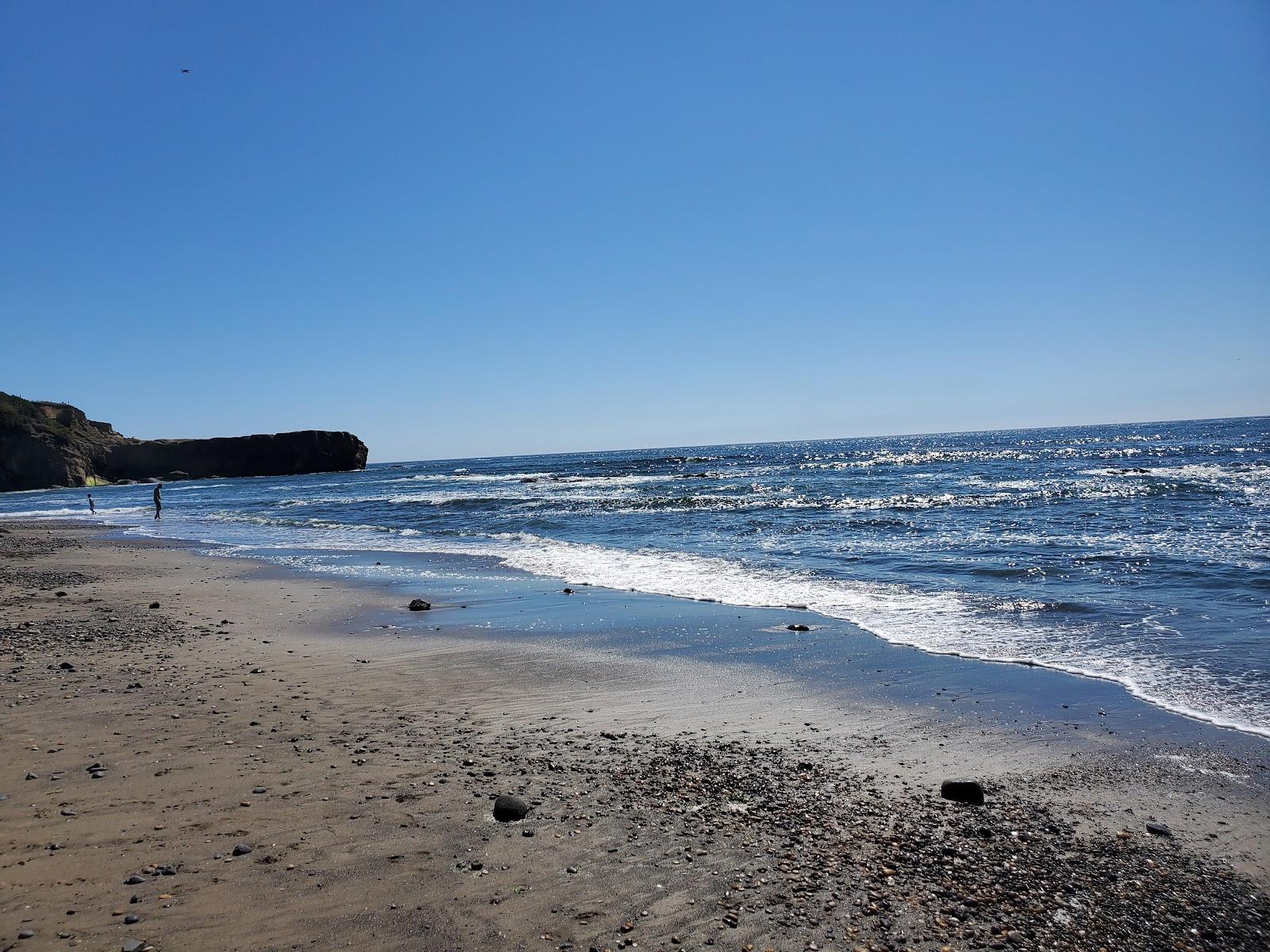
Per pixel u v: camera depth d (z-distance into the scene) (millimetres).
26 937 3400
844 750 6125
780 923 3666
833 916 3725
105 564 20328
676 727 6750
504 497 44094
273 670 8789
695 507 33188
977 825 4754
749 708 7305
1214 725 6500
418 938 3492
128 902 3732
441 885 3961
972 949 3484
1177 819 4855
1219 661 8383
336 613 12750
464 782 5387
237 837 4473
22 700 7453
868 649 9430
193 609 13188
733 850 4402
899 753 6051
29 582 16812
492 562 18906
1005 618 10945
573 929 3582
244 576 17719
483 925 3598
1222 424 196875
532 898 3846
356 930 3543
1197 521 21656
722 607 12352
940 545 18891
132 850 4289
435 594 14562
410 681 8312
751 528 24375
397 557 20641
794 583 14328
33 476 100188
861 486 41781
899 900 3883
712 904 3822
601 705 7418
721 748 6164
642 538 23172
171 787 5234
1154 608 11219
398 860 4215
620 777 5508
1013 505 29016
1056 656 8852
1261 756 5812
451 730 6637
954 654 9102
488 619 12016
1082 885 4055
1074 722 6703
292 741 6281
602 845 4434
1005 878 4121
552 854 4312
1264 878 4137
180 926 3531
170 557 21938
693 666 8867
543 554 20078
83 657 9445
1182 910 3834
